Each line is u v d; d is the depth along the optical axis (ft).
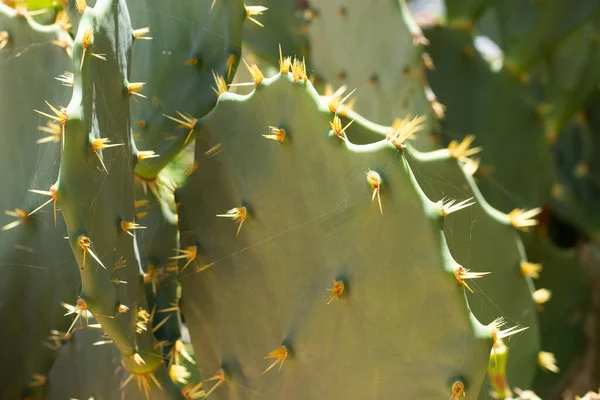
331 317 3.36
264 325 3.48
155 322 3.71
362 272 3.31
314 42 4.51
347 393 3.35
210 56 3.69
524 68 5.18
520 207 4.97
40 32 3.70
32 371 3.79
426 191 3.81
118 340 3.37
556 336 4.82
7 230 3.78
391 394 3.29
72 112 3.22
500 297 3.95
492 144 4.94
